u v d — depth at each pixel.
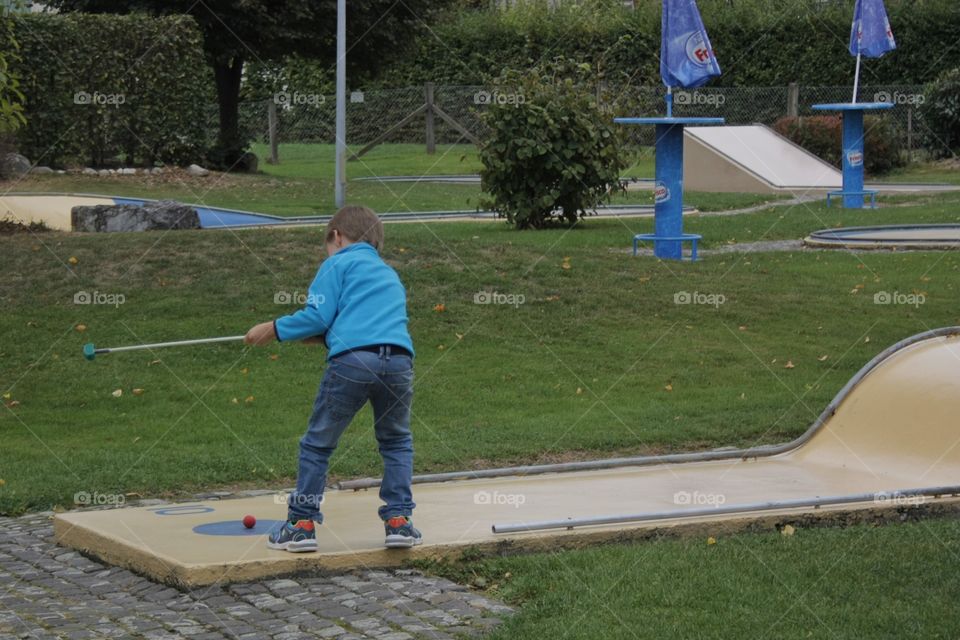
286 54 31.14
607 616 4.94
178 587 5.46
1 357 11.09
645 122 15.08
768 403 9.79
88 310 12.07
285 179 27.11
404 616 5.06
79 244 13.68
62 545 6.35
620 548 5.89
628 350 11.55
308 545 5.66
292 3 28.66
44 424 9.61
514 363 11.20
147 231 14.92
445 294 12.90
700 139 27.25
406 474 5.75
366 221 5.95
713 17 36.44
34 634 4.96
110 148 25.72
